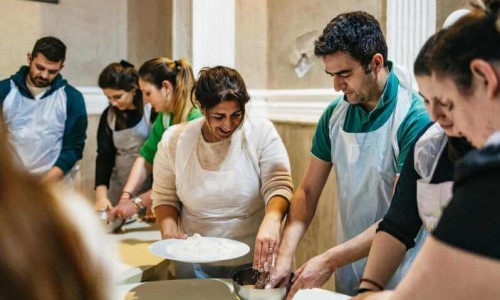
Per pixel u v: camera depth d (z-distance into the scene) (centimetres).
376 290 140
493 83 80
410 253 166
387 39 262
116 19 373
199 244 185
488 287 71
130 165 288
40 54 280
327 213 296
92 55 362
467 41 83
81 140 303
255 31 344
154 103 246
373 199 180
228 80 187
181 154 203
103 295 53
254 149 201
